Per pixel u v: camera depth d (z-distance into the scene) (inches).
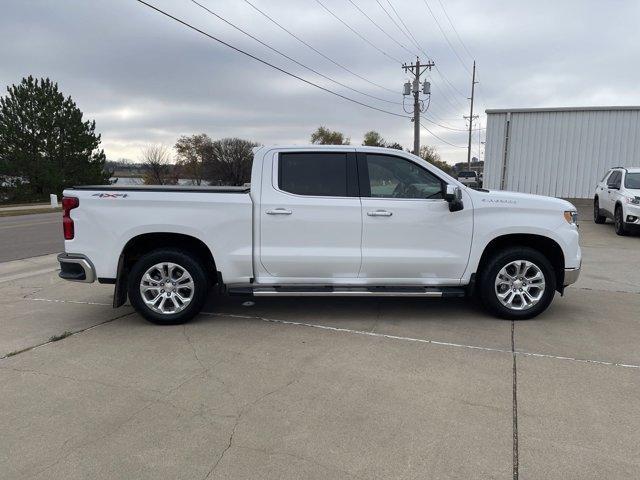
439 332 201.0
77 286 291.3
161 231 204.2
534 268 213.3
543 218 211.5
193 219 204.2
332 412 135.6
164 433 125.4
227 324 212.4
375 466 111.8
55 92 1662.2
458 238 210.4
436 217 208.7
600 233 510.0
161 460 114.3
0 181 1625.2
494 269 212.5
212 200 204.5
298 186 209.5
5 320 220.5
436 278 213.6
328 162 211.8
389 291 208.4
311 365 167.5
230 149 3139.8
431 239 209.9
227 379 156.6
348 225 207.2
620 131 705.0
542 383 152.9
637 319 218.2
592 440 121.6
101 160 1775.3
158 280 209.3
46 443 120.9
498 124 759.7
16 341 192.2
